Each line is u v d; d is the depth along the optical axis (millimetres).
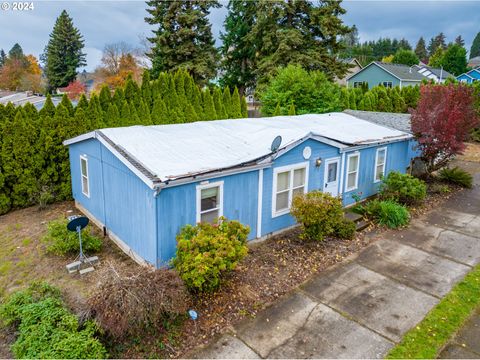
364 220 10805
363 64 75812
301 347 5566
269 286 7230
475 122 13766
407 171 15258
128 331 5414
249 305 6574
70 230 7738
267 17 29609
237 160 8484
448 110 13367
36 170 11836
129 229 8375
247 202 8852
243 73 37969
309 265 8156
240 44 36562
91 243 8453
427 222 10945
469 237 9883
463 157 20016
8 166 11164
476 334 5895
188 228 7168
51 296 6273
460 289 7258
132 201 8000
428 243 9477
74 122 12398
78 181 11312
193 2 29766
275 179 9352
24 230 9938
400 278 7695
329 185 11211
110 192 9070
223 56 38188
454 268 8156
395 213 10484
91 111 13195
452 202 12812
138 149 8281
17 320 5871
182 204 7562
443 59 61438
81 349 4836
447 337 5812
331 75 29672
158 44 29531
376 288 7285
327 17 28750
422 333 5910
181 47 29328
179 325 5938
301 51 29469
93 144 9602
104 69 45906
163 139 9273
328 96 21031
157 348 5449
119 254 8641
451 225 10727
